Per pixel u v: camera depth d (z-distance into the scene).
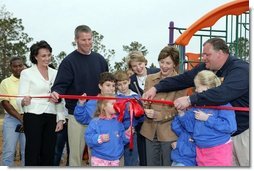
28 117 5.43
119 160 4.98
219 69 4.71
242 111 4.62
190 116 4.58
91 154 4.96
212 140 4.38
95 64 5.68
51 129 5.59
